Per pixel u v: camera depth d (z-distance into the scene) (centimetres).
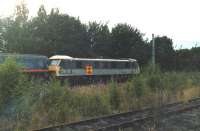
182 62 7562
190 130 1489
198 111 2008
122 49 7144
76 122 1595
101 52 6981
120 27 7219
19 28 5753
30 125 1553
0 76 1520
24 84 1612
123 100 2256
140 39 7431
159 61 7494
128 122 1552
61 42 6184
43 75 4212
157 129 1465
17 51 5597
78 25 6612
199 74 4372
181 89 2934
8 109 1543
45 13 6350
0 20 5716
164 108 1869
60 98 1909
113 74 5372
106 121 1692
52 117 1725
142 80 2462
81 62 4856
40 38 5956
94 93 2245
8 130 1443
